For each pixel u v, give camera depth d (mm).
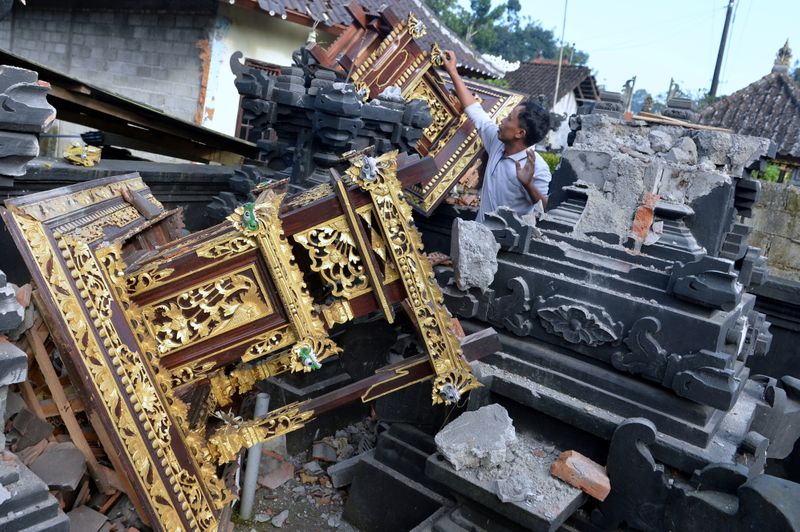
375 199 2238
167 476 2133
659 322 3016
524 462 3000
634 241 3525
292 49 9289
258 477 3664
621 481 2840
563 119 5969
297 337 2268
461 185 6066
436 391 2438
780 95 11711
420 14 10711
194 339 2238
